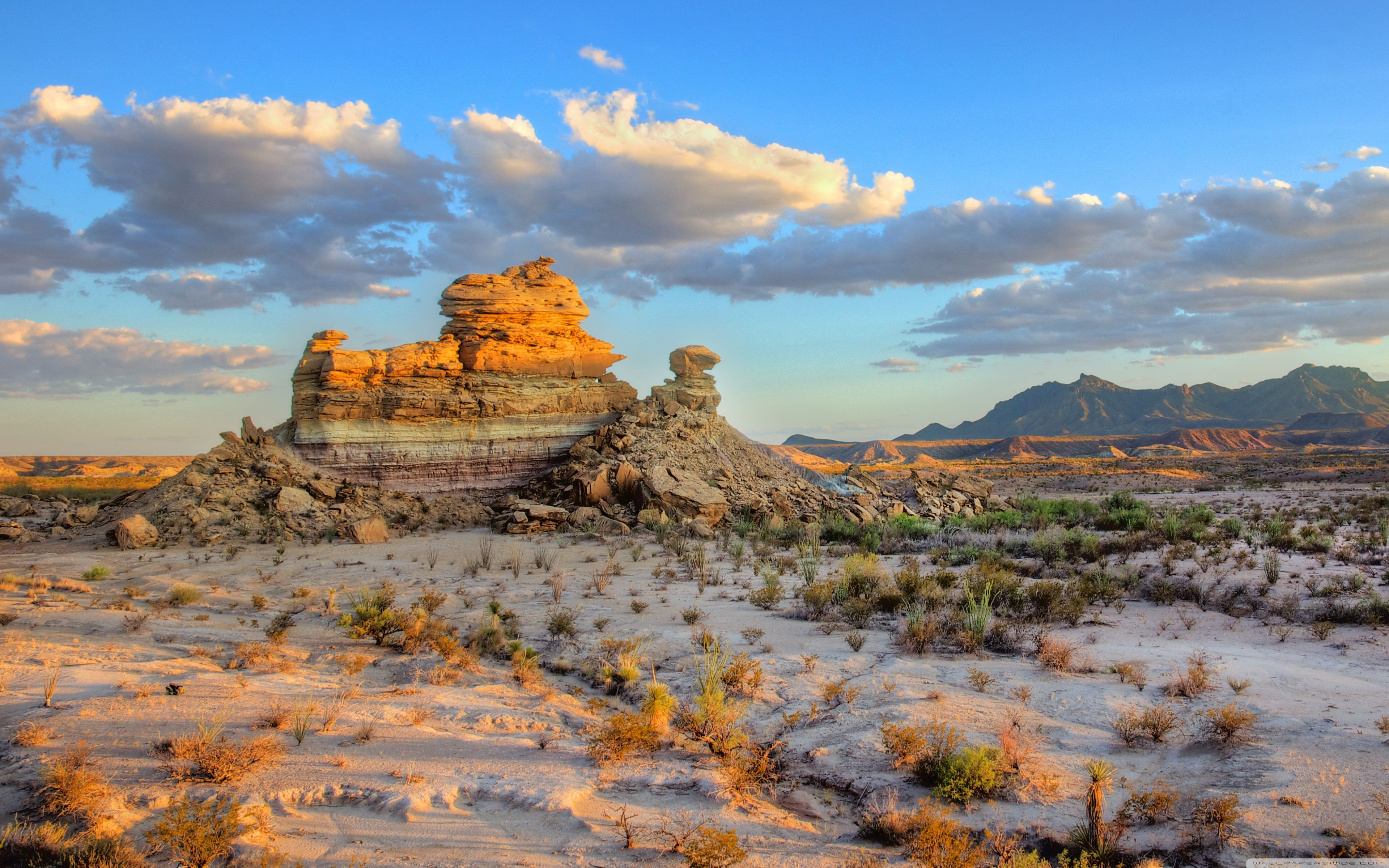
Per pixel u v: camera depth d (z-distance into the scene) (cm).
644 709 1026
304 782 771
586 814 739
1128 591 1945
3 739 828
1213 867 623
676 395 4597
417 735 938
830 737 989
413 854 641
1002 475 10588
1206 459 15750
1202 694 1087
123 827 655
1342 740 860
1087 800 739
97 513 3453
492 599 1966
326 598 1953
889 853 685
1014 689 1162
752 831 723
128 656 1233
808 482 4581
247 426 3653
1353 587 1731
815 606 1742
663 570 2422
